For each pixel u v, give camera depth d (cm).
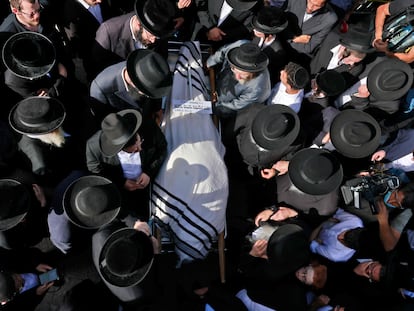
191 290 431
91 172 401
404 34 525
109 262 318
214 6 520
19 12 404
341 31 557
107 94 417
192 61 497
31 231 412
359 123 434
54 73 439
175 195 408
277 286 400
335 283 435
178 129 441
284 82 445
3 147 406
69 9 475
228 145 473
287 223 428
